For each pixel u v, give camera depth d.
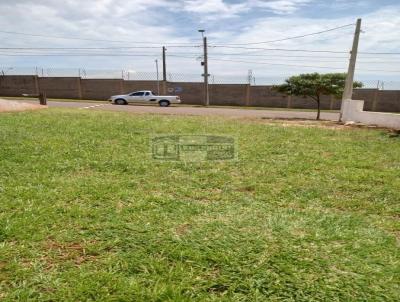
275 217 3.89
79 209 3.89
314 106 35.06
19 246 3.02
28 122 11.41
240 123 14.43
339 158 7.27
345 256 3.02
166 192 4.75
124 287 2.47
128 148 7.66
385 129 13.69
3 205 3.95
